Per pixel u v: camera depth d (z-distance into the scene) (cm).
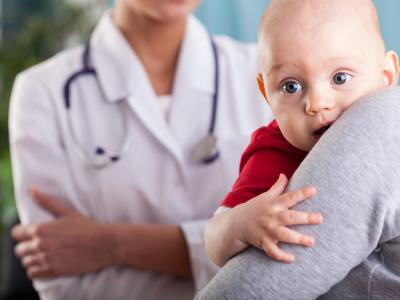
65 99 150
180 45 155
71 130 149
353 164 69
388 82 82
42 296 146
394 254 71
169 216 146
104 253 142
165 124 147
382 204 68
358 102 73
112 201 147
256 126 152
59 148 148
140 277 142
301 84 77
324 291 71
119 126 149
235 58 158
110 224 143
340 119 73
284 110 78
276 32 77
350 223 69
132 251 140
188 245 137
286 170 81
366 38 76
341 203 69
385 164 69
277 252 70
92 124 149
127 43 153
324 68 75
